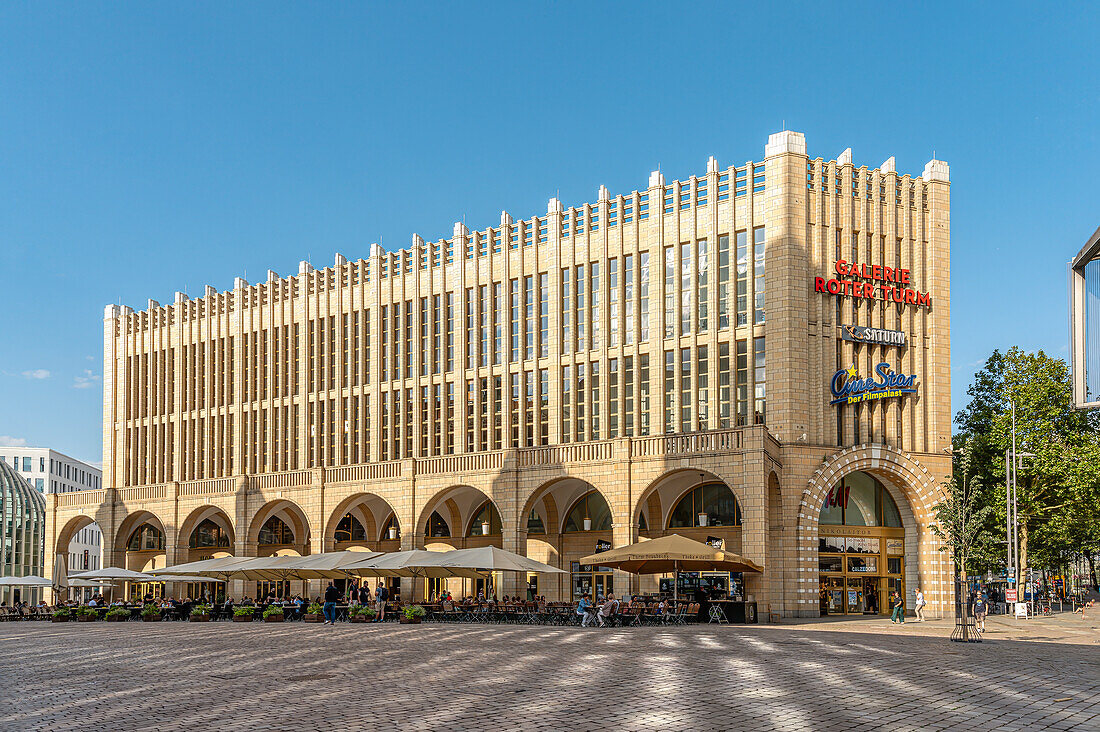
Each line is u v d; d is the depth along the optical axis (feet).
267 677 73.92
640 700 59.82
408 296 222.48
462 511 212.43
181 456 251.60
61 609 189.16
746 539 157.69
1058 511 210.59
